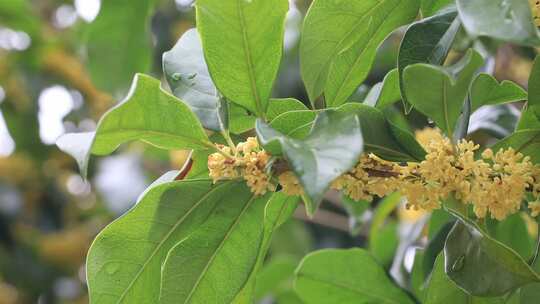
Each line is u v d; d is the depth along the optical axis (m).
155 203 0.53
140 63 0.92
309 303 0.66
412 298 0.65
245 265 0.55
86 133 0.50
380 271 0.65
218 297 0.55
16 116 1.27
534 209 0.51
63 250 1.29
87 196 1.32
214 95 0.55
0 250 1.27
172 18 1.19
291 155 0.46
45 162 1.30
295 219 1.07
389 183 0.50
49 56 1.27
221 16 0.51
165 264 0.54
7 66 1.27
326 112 0.48
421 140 0.68
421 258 0.66
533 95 0.54
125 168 1.17
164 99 0.51
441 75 0.49
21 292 1.29
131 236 0.54
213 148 0.52
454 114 0.51
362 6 0.55
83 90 1.27
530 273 0.50
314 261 0.65
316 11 0.55
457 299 0.55
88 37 0.90
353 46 0.56
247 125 0.56
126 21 0.90
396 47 1.02
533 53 0.72
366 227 1.10
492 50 0.68
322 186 0.45
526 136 0.54
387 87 0.58
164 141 0.52
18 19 1.25
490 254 0.51
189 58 0.57
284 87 1.12
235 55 0.52
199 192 0.54
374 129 0.52
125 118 0.51
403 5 0.56
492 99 0.58
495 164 0.51
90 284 0.54
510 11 0.47
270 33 0.52
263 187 0.50
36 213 1.30
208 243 0.54
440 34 0.54
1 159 1.28
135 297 0.54
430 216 0.66
